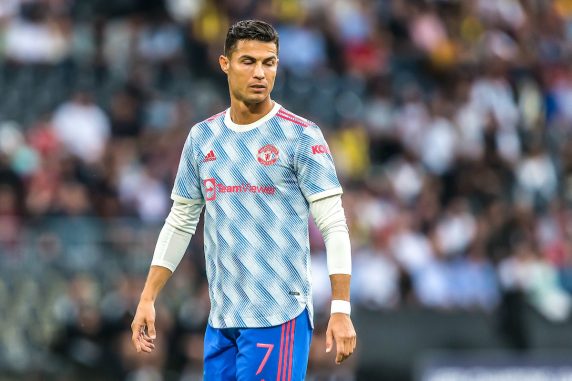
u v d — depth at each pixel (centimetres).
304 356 2011
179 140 5897
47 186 5153
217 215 2020
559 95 7638
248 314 1994
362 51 7194
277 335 1988
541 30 8431
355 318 4759
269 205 1998
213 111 6316
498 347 4859
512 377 4756
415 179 6381
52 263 4662
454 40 7725
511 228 5631
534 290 5238
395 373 4728
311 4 7225
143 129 6047
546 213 6331
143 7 6862
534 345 4900
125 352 4475
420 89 7281
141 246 4762
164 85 6506
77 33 6681
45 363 4488
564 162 6894
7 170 5219
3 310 4584
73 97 6119
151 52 6706
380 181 6100
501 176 6562
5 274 4622
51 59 6519
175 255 2105
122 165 5656
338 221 1986
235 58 1991
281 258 1994
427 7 7738
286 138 1998
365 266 5228
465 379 4744
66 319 4519
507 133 7019
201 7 7038
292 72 6850
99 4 6825
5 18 6550
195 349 4538
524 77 7575
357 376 4678
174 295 4628
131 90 6169
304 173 1992
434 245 5544
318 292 4953
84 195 5303
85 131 5856
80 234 4769
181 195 2084
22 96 6222
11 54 6462
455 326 4819
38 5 6650
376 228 5488
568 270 5362
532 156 6719
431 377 4731
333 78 6950
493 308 4978
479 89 7250
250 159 2005
